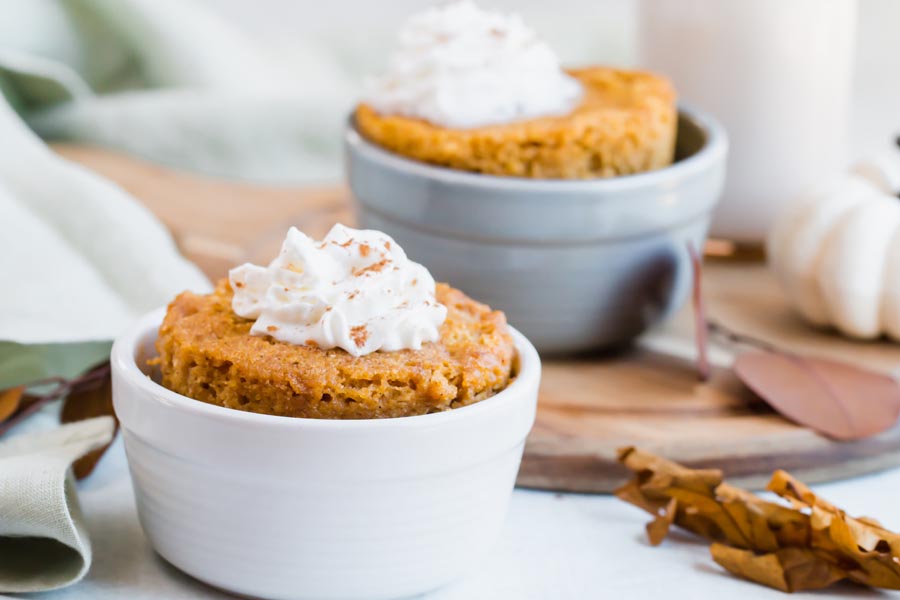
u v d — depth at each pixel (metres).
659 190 0.78
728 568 0.69
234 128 0.97
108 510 0.71
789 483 0.70
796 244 0.83
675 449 0.74
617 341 0.80
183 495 0.66
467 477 0.66
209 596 0.67
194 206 0.91
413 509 0.66
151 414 0.66
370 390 0.66
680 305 0.81
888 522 0.72
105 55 1.00
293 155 0.98
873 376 0.77
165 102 0.97
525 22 1.05
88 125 0.97
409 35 0.82
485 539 0.68
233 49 1.02
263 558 0.66
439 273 0.79
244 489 0.65
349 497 0.65
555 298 0.78
